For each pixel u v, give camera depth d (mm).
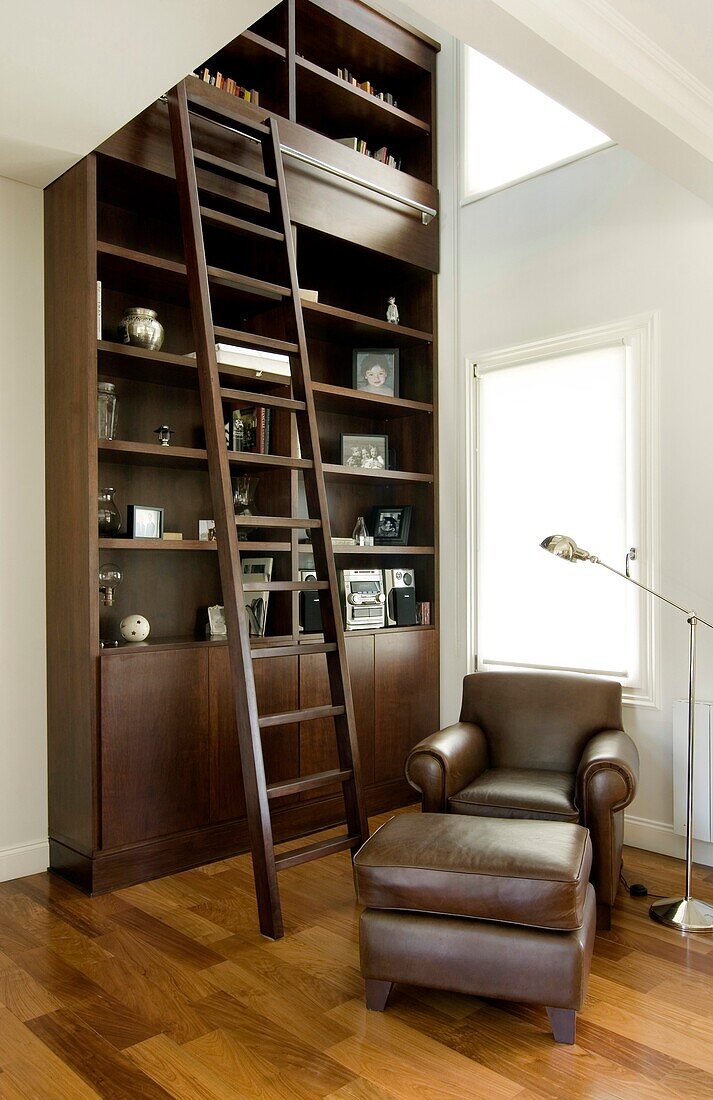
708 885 3232
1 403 3316
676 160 2918
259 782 2834
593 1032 2217
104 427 3281
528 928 2203
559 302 3984
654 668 3609
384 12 4270
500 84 4328
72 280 3227
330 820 3957
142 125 3225
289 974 2529
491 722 3568
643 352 3662
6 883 3271
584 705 3438
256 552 4027
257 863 2816
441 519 4551
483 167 4398
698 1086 1985
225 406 4094
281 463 3250
